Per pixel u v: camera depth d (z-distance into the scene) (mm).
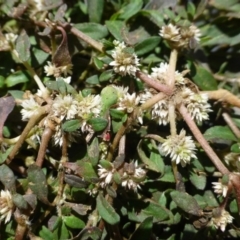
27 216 198
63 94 202
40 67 242
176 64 245
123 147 205
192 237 214
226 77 256
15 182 201
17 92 231
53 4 237
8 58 242
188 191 228
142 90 221
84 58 250
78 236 198
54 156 224
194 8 256
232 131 233
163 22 244
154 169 208
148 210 213
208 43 258
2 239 208
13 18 245
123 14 248
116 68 215
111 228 209
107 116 201
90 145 200
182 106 212
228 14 255
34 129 213
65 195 209
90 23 242
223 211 205
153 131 223
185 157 203
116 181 193
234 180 202
